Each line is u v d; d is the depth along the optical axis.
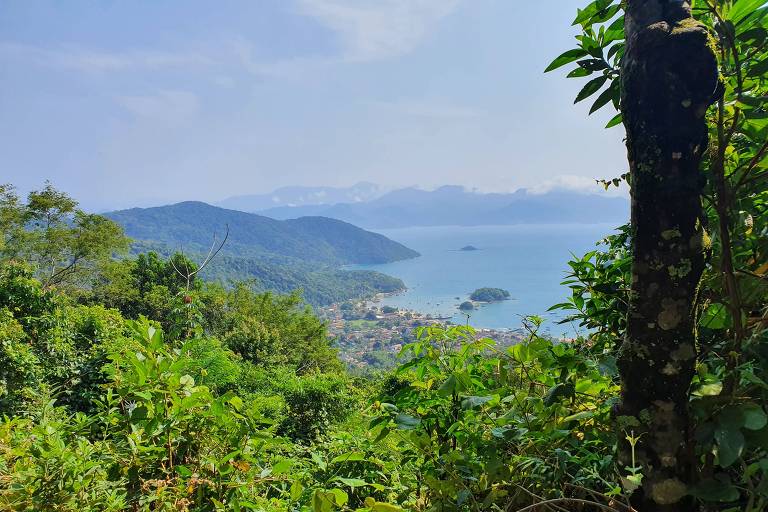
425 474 1.38
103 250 28.45
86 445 1.98
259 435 1.92
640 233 0.99
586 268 1.67
